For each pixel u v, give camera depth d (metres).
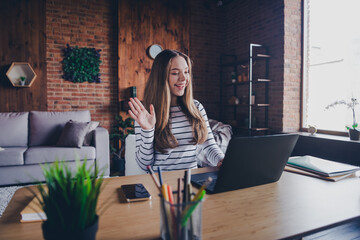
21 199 0.88
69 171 0.52
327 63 3.70
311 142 3.31
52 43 4.32
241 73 4.83
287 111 3.93
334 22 3.61
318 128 3.77
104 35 4.62
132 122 4.42
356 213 0.77
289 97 3.93
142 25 4.69
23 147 3.40
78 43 4.47
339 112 3.52
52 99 4.35
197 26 5.15
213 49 5.30
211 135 1.44
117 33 4.65
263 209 0.80
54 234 0.49
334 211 0.79
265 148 0.95
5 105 4.17
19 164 2.99
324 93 3.74
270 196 0.91
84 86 4.51
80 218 0.49
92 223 0.52
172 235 0.55
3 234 0.64
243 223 0.70
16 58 4.18
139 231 0.66
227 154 0.87
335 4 3.60
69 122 3.48
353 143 2.80
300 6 3.98
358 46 3.33
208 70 5.27
